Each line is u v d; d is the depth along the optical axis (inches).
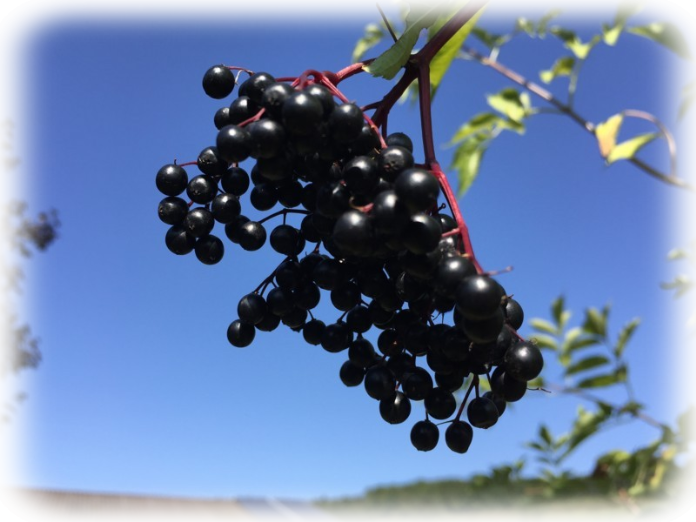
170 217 5.1
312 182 4.7
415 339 4.4
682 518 10.8
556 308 14.8
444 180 4.4
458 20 5.0
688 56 10.8
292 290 5.0
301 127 4.0
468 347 4.0
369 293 4.6
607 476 12.7
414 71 5.0
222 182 5.0
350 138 4.1
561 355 14.4
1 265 52.7
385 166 3.9
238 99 4.8
